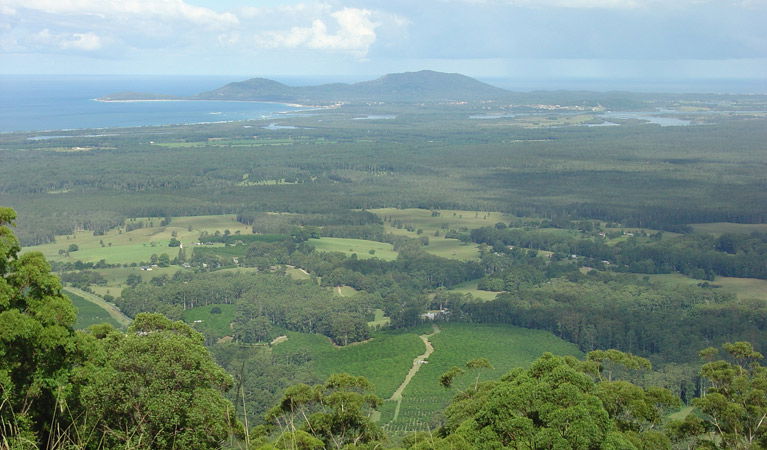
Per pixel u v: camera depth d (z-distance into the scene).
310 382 111.12
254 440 53.09
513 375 60.06
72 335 44.84
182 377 47.47
